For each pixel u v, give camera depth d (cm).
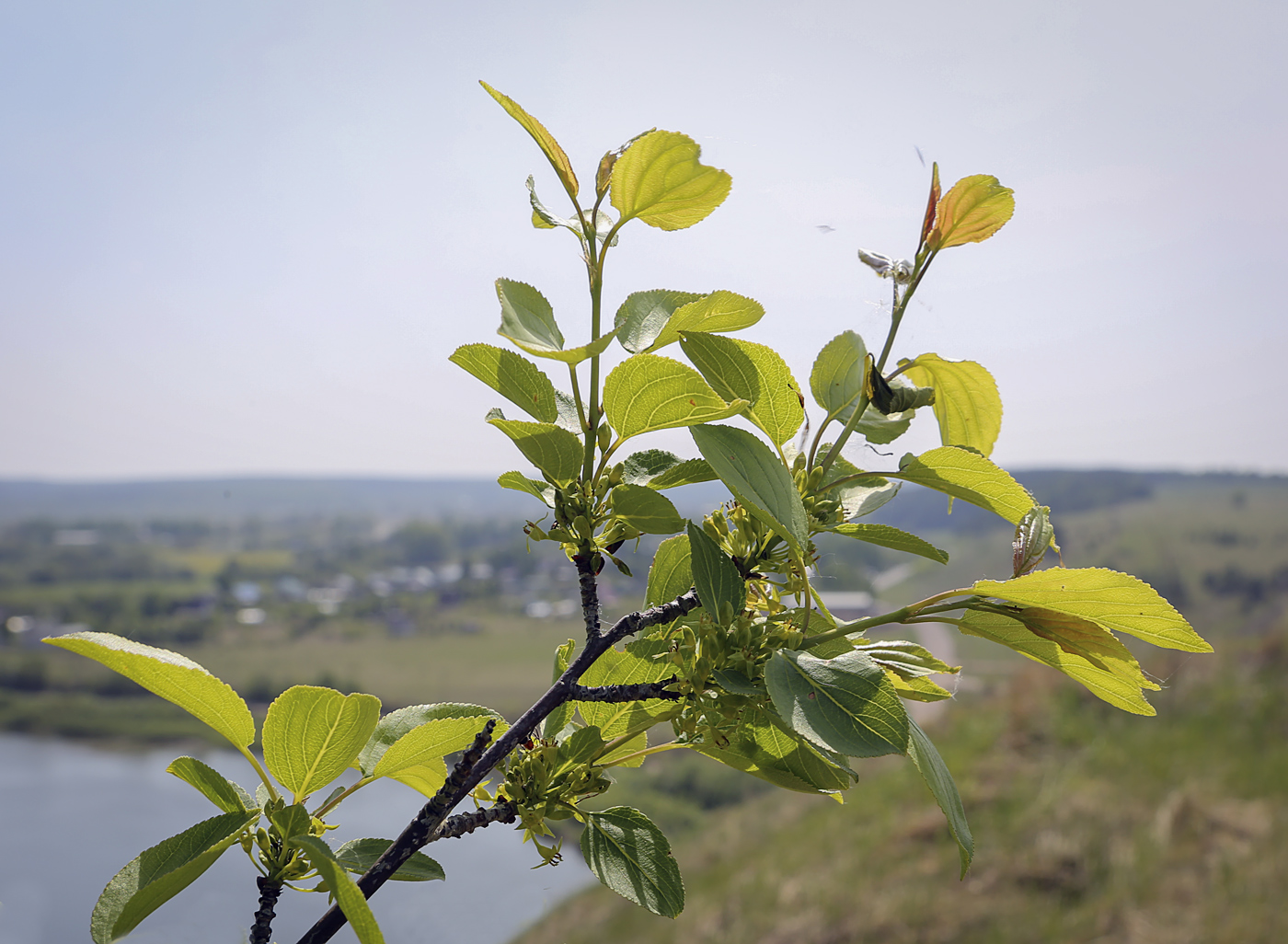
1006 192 129
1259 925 913
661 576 152
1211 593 8088
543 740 134
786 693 104
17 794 4347
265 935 113
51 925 2347
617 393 124
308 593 15025
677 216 130
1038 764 1634
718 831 2064
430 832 113
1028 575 117
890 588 8331
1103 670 128
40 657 9050
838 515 141
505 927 1603
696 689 118
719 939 1285
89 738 6019
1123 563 9769
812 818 1820
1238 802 1268
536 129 122
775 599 144
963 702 2378
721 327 138
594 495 129
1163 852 1164
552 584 14550
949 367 156
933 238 137
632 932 1474
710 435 121
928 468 139
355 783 130
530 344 115
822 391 148
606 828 129
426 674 8344
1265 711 1644
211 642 10888
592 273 129
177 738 5962
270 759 125
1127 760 1554
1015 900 1134
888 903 1205
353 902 94
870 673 106
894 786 1786
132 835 3475
